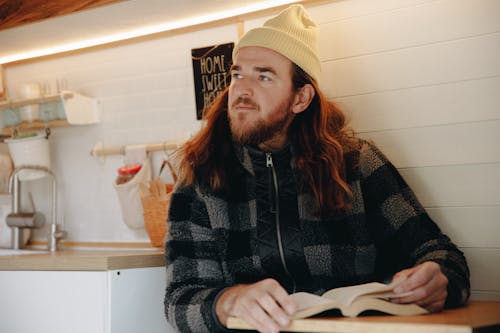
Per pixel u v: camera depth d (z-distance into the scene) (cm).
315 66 200
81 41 297
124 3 249
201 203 200
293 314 138
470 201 213
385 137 226
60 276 216
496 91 209
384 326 126
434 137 219
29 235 312
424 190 220
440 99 218
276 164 196
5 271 231
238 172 201
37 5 269
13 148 291
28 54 316
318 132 197
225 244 197
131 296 213
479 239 211
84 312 211
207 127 204
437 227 193
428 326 122
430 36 219
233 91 192
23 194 318
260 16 253
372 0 229
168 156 268
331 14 236
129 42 288
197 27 269
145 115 285
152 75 283
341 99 234
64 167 307
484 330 126
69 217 304
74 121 287
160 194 254
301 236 191
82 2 256
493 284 209
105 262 206
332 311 146
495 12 210
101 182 296
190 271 193
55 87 309
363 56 230
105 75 296
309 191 192
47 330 218
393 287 153
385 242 197
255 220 196
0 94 318
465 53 214
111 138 294
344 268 191
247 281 197
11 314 228
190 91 274
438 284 156
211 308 163
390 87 226
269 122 191
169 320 180
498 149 209
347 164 197
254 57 193
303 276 193
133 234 287
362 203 195
